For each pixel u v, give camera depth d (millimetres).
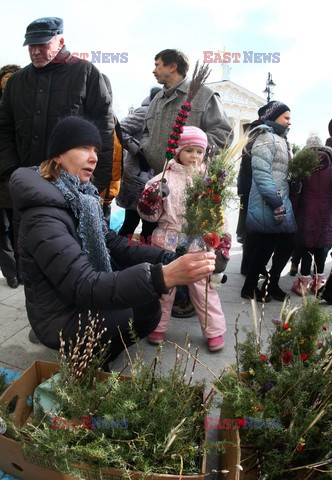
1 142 2799
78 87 2555
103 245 1796
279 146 3053
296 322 1703
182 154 2332
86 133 1690
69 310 1760
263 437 1383
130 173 3547
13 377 1917
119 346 1970
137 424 1394
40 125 2580
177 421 1361
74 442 1371
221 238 1564
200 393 1558
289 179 3336
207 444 1330
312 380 1486
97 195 1925
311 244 3369
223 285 3797
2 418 1370
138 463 1269
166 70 2803
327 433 1339
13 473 1468
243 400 1394
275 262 3359
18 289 3408
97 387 1479
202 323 2459
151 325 2035
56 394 1474
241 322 2939
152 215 2369
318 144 3346
